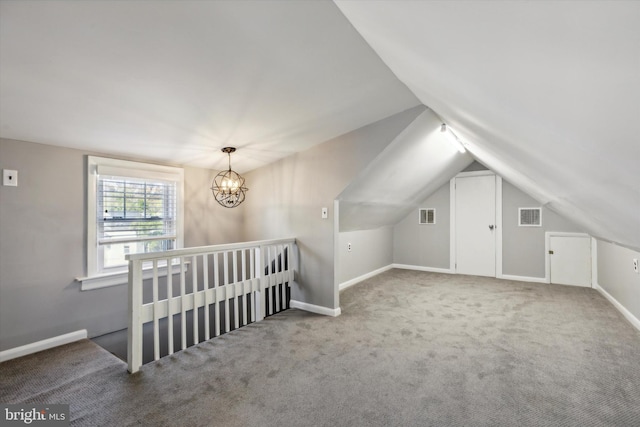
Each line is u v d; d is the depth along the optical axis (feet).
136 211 9.93
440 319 10.13
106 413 5.46
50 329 8.08
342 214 12.35
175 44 4.93
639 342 8.25
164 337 10.80
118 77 5.61
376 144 9.46
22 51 4.68
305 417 5.34
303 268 11.25
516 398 5.82
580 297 12.54
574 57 1.93
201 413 5.45
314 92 7.16
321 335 8.86
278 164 11.91
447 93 5.43
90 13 4.13
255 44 5.20
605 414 5.34
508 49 2.42
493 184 16.29
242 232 13.15
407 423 5.16
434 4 2.40
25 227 7.68
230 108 7.37
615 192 3.99
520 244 15.65
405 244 18.84
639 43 1.46
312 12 4.54
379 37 4.54
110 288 9.20
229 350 7.93
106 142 8.36
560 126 3.23
